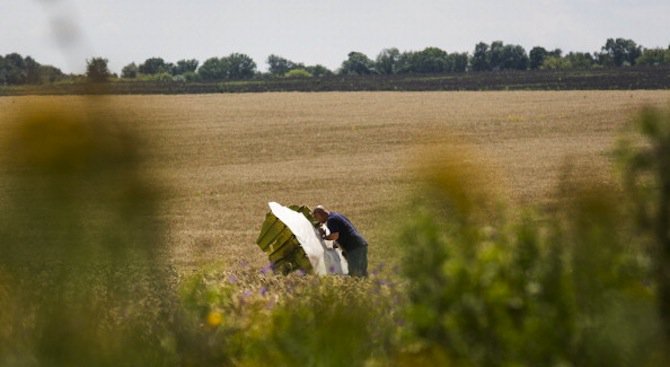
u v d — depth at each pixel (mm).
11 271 11383
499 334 13891
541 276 13828
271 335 19312
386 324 18031
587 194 13672
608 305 13383
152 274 12305
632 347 13047
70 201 10141
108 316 13266
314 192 142625
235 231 107875
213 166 171750
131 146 10367
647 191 13625
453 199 12898
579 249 13703
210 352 17672
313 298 23172
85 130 10008
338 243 58062
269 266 40062
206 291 25156
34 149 9797
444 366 14172
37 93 9867
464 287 14102
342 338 16812
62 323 12570
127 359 13398
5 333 12523
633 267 13555
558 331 13484
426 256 14086
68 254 10852
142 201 10547
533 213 14141
